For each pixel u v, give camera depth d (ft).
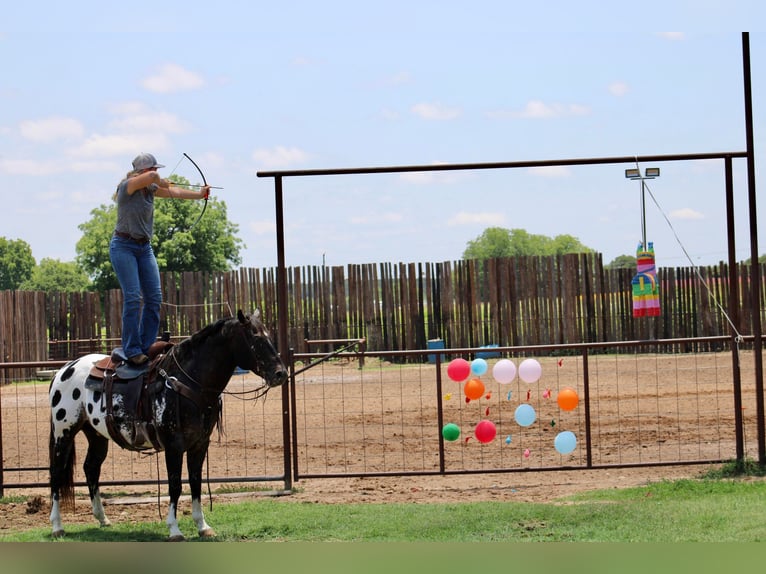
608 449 47.42
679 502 33.17
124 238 32.22
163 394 30.68
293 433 39.78
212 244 138.31
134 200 32.30
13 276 243.40
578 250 221.25
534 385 73.72
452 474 39.27
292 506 35.81
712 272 96.12
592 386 71.87
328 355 39.68
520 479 41.57
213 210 138.72
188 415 30.60
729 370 78.95
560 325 96.53
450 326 96.58
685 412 58.49
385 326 96.32
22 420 65.62
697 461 39.63
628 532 28.81
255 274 97.04
